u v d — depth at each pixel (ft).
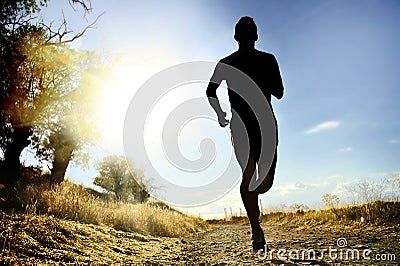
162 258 17.13
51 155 91.35
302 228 35.65
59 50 88.58
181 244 25.89
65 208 29.07
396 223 27.14
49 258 13.23
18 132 85.97
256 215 13.44
